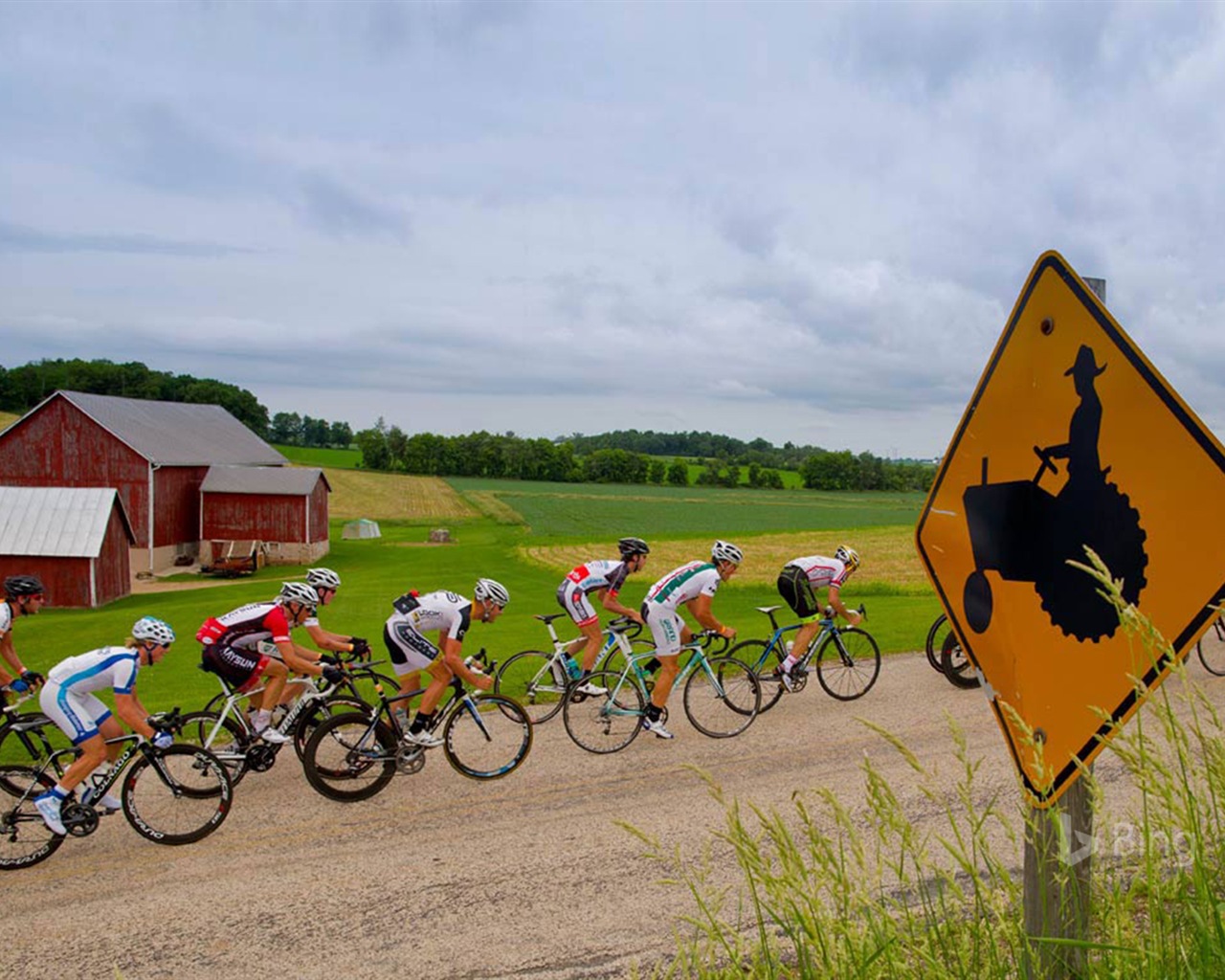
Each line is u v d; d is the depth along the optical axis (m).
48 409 38.25
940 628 10.27
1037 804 1.90
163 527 39.69
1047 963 1.88
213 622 7.30
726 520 69.88
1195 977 1.74
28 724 7.53
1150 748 1.77
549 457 118.31
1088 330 1.76
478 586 7.57
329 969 4.79
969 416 2.10
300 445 158.88
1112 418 1.71
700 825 6.40
